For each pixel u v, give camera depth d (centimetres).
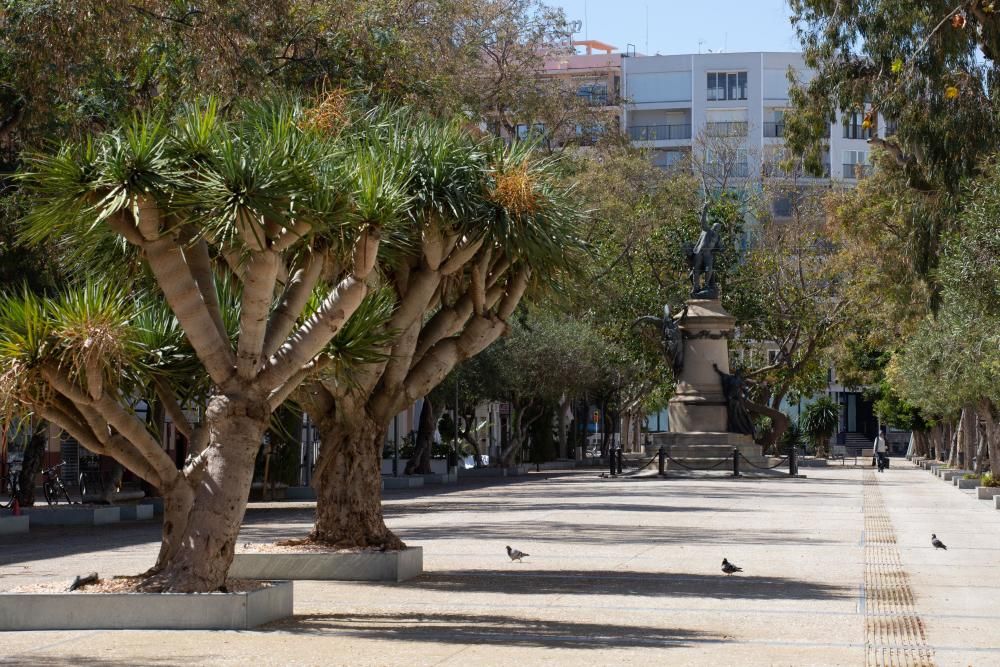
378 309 1205
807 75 9650
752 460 4494
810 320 5588
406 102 2348
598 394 6450
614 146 5003
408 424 6425
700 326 4528
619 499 3047
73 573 1442
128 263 1218
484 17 3938
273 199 976
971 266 2302
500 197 1338
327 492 1447
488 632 974
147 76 2164
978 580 1342
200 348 1049
